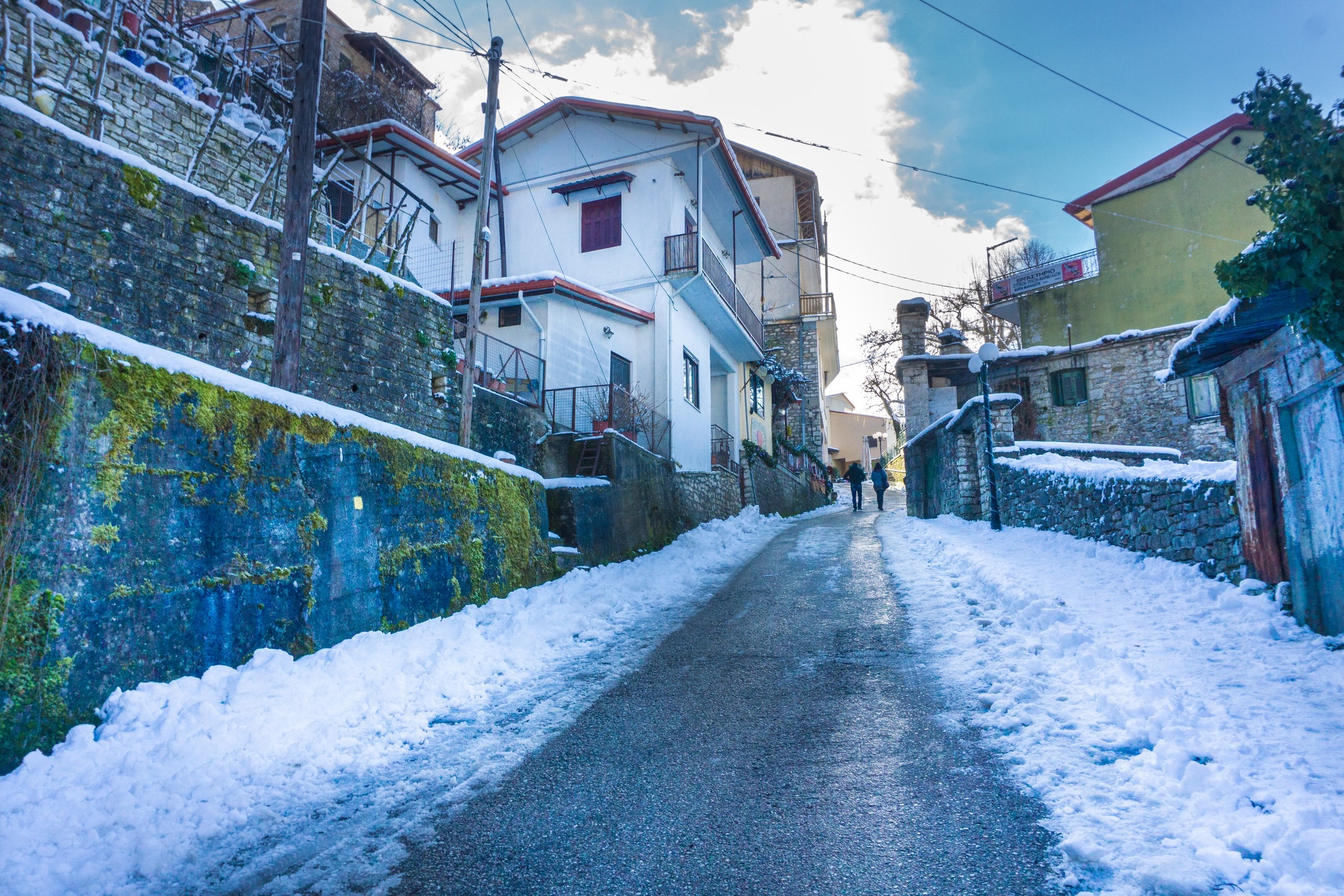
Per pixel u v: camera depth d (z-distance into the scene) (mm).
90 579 4969
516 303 17031
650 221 19656
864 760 4898
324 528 7117
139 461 5418
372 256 11977
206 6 19656
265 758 5113
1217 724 4547
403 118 24297
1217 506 7598
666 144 19812
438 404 11836
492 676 7289
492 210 20906
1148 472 9203
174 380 5762
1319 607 6016
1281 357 6500
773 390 31094
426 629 7945
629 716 6094
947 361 23922
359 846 4176
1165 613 6977
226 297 8609
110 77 9961
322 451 7238
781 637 8227
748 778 4777
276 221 9461
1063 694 5480
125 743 4695
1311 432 6172
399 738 5781
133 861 3916
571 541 12602
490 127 12969
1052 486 11648
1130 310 23250
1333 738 4250
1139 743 4586
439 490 9023
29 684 4516
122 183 7652
